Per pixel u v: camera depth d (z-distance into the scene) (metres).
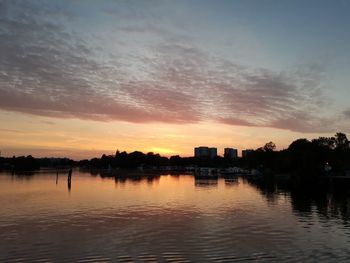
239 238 35.00
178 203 62.50
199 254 29.52
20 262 27.34
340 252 30.30
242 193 84.69
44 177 165.50
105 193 81.88
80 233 36.84
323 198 73.19
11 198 68.62
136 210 53.25
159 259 28.17
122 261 27.70
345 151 160.62
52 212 50.41
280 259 28.33
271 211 53.00
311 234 37.00
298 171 146.12
